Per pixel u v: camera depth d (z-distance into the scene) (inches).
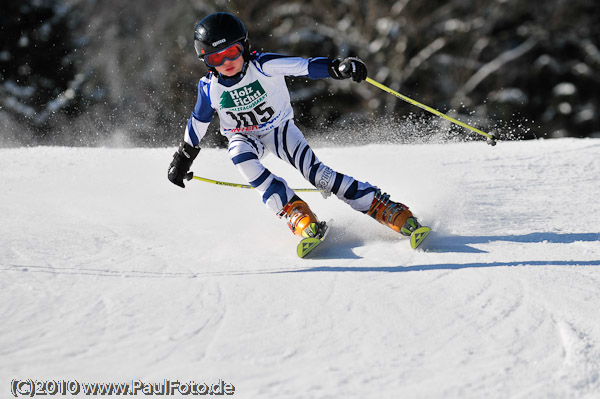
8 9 2386.8
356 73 402.9
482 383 247.9
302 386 242.4
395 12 2551.7
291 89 2476.6
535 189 624.1
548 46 2770.7
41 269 352.8
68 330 277.9
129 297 315.6
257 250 415.8
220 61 402.0
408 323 293.6
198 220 501.0
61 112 2400.3
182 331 281.0
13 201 553.0
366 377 249.8
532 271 357.4
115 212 523.2
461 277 349.7
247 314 299.3
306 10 2623.0
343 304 312.3
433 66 2628.0
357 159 754.2
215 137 2146.9
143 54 2556.6
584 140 917.2
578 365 259.6
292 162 446.6
